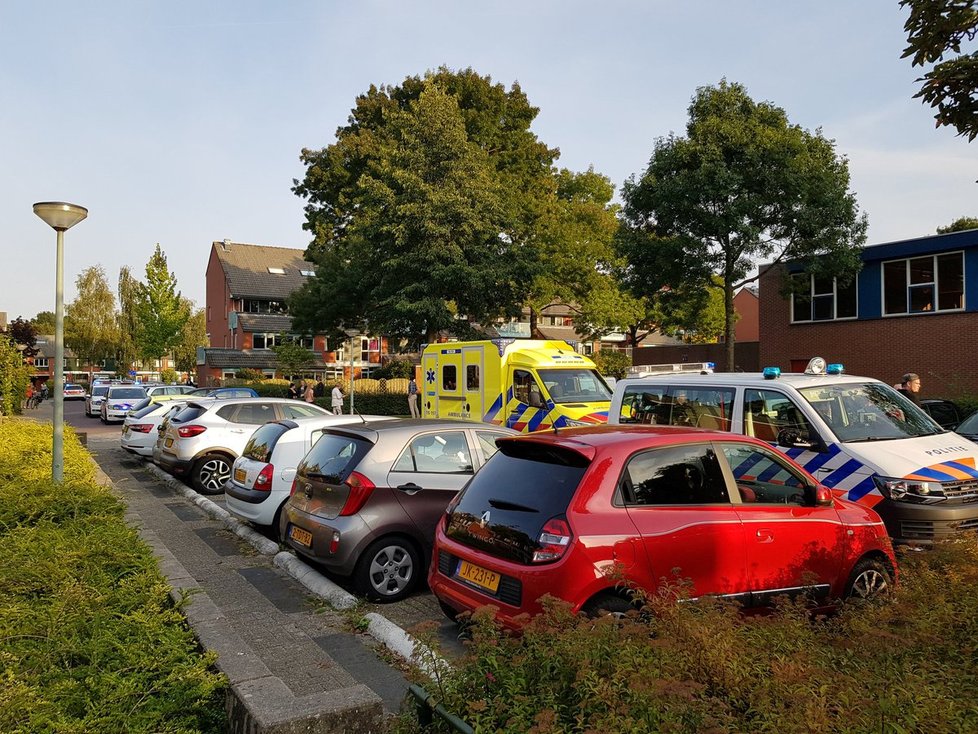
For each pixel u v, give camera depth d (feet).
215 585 20.84
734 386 25.77
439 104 89.04
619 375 108.78
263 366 172.04
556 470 15.05
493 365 46.52
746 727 8.23
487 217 89.10
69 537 17.39
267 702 10.39
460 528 15.87
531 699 8.61
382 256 90.02
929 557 14.16
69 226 30.07
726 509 15.48
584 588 13.44
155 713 10.05
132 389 105.50
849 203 68.59
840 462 22.12
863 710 8.29
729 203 69.26
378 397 112.27
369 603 19.65
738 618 11.52
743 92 72.54
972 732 8.14
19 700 9.25
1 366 72.74
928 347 68.80
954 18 17.44
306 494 21.47
